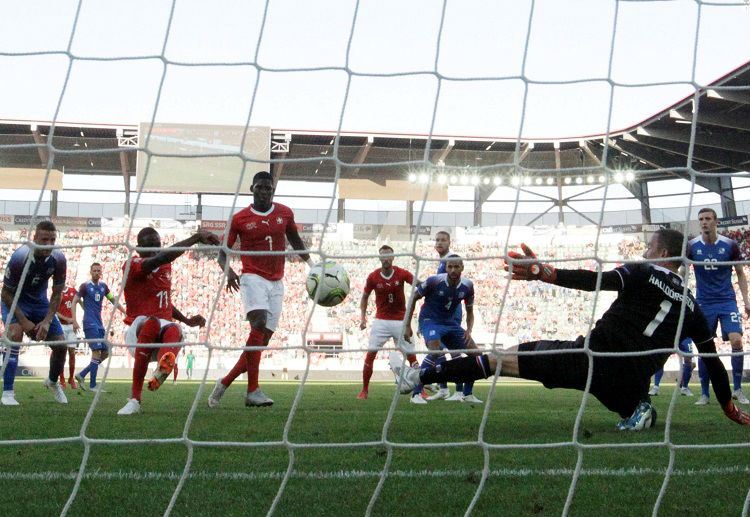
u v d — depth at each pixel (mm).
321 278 3602
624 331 4770
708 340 4898
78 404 7926
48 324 6895
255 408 7285
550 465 3793
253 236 6941
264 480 3336
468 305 9367
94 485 3213
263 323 7023
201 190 32312
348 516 2736
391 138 34156
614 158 37062
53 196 36594
